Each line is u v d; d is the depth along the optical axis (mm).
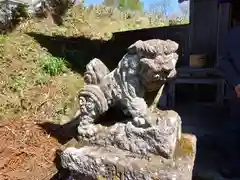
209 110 4898
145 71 1671
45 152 2719
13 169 2441
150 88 1778
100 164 1744
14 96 3969
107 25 10094
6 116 3521
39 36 6227
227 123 4316
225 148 3457
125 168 1662
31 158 2609
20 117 3561
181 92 5617
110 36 8742
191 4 5898
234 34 2215
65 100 4148
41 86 4391
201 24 5820
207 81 4816
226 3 4902
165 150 1684
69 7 8461
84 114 2002
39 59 5109
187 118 4566
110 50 7301
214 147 3496
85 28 8703
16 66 4676
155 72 1614
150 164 1656
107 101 1932
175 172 1587
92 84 1974
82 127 2018
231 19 4934
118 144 1847
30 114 3695
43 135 3061
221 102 4840
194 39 5938
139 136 1765
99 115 1997
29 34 6109
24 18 6566
